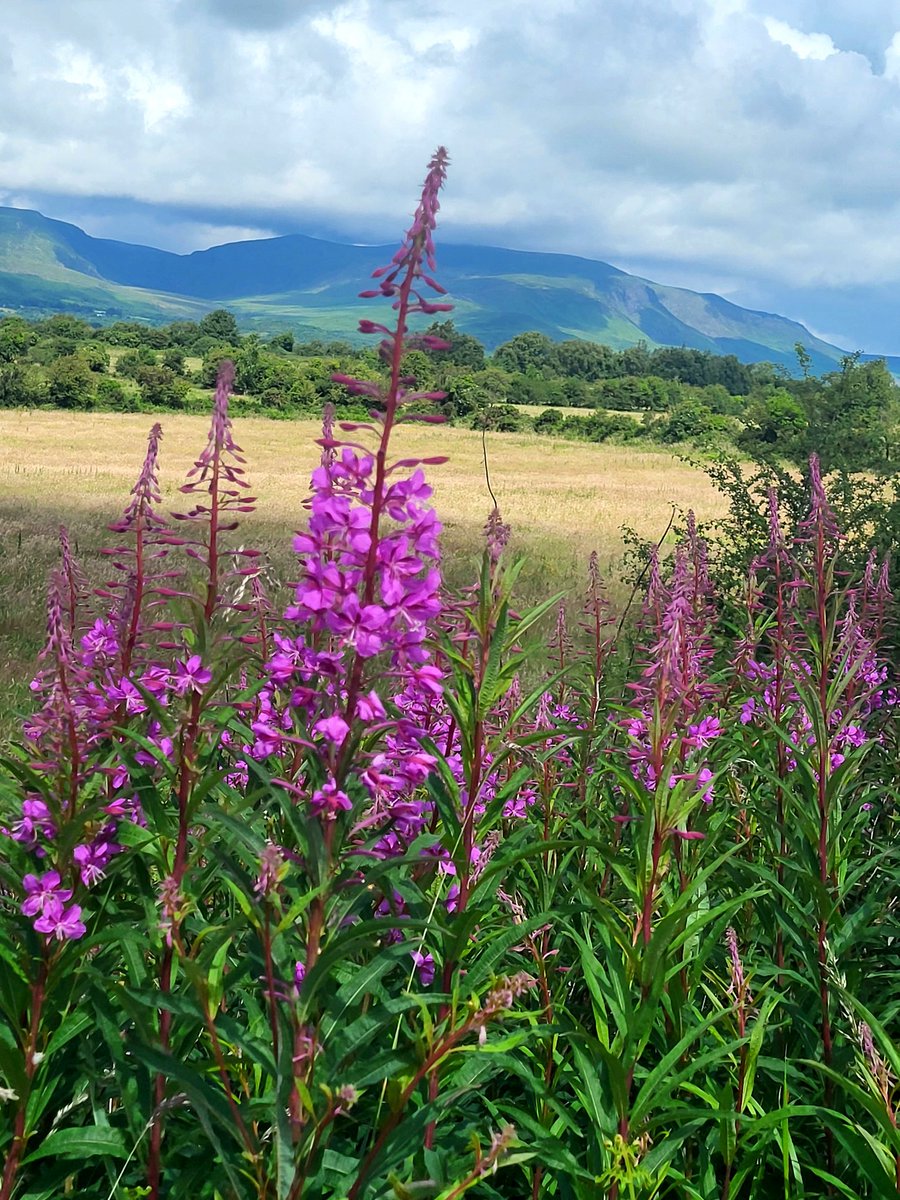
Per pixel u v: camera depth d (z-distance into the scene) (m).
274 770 3.59
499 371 160.12
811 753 4.09
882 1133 2.87
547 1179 3.04
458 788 3.13
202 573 3.27
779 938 3.84
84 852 2.76
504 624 2.85
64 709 2.76
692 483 56.56
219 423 2.92
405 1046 2.38
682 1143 3.01
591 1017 3.61
